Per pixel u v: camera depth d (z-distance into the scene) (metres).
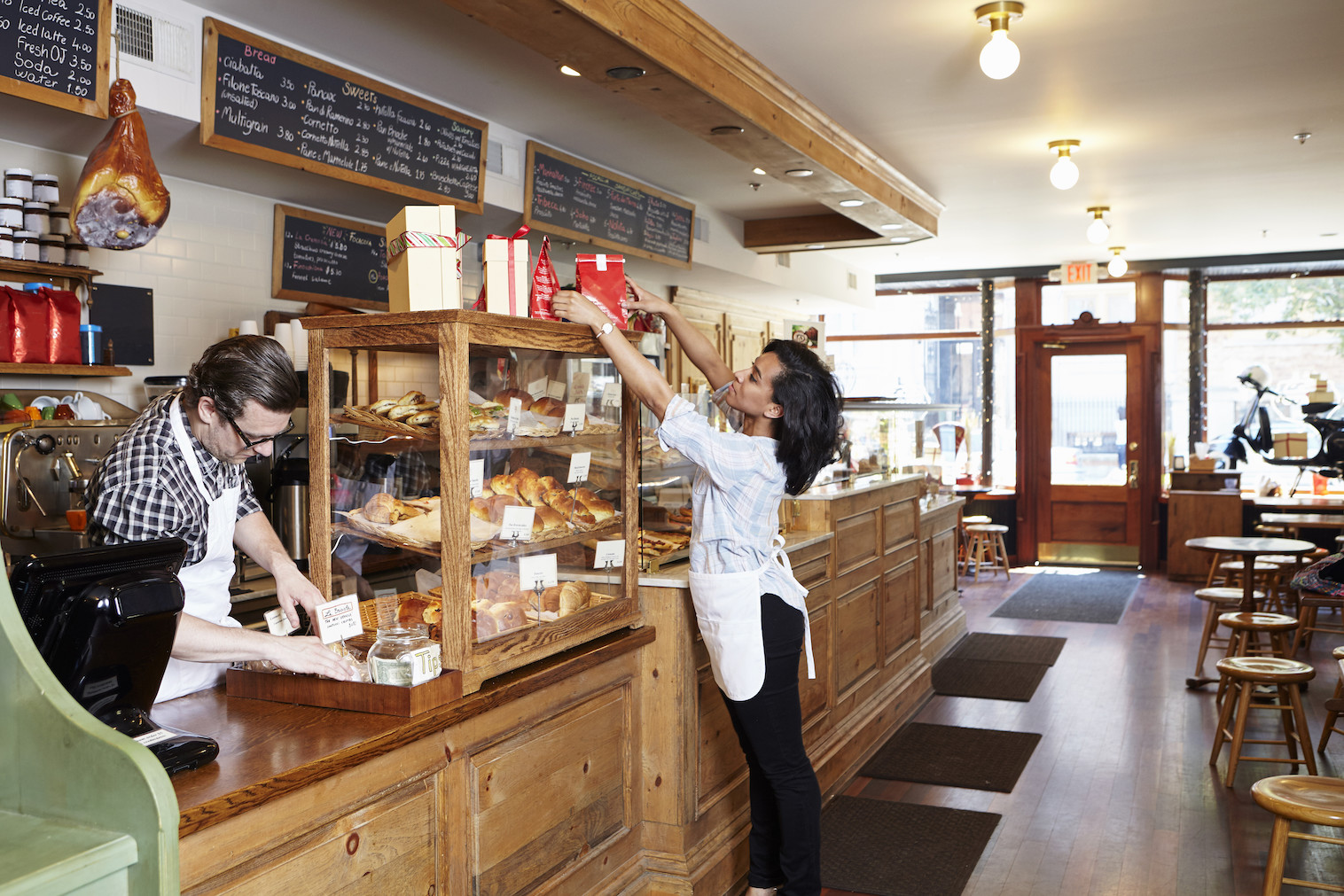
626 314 2.79
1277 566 6.33
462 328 2.04
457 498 2.04
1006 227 7.64
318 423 2.22
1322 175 5.97
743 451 2.54
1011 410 10.23
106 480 1.95
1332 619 6.96
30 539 3.14
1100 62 3.98
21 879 1.15
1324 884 2.83
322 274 4.50
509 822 2.22
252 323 3.97
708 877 2.91
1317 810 2.30
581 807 2.52
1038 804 3.75
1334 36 3.71
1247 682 3.89
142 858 1.27
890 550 4.96
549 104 4.41
